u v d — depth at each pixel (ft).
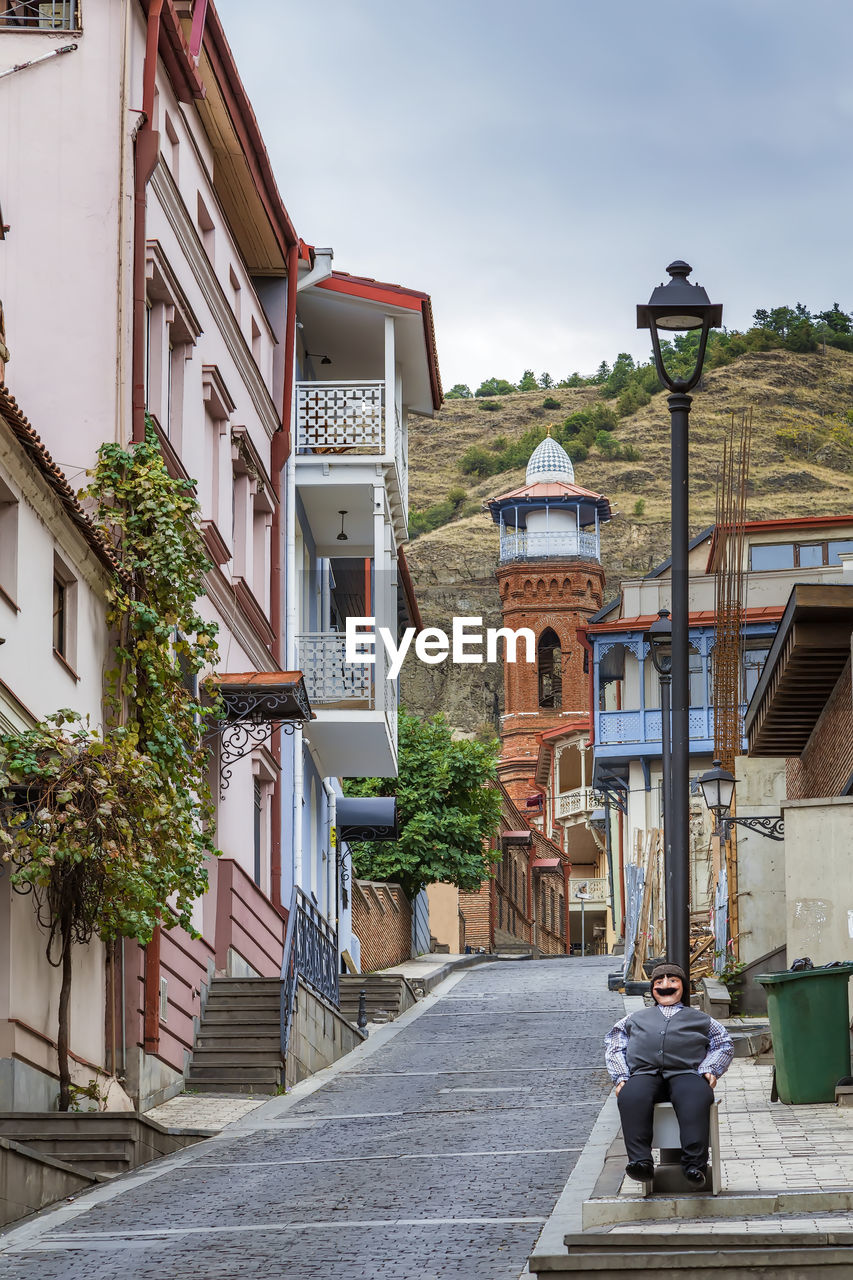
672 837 39.06
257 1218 36.29
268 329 87.81
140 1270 30.96
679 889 38.83
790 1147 36.60
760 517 640.17
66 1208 40.04
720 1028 31.01
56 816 42.96
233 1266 30.73
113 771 45.44
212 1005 66.03
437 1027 88.43
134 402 56.39
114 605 53.52
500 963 165.37
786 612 64.90
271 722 67.41
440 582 561.43
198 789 54.44
